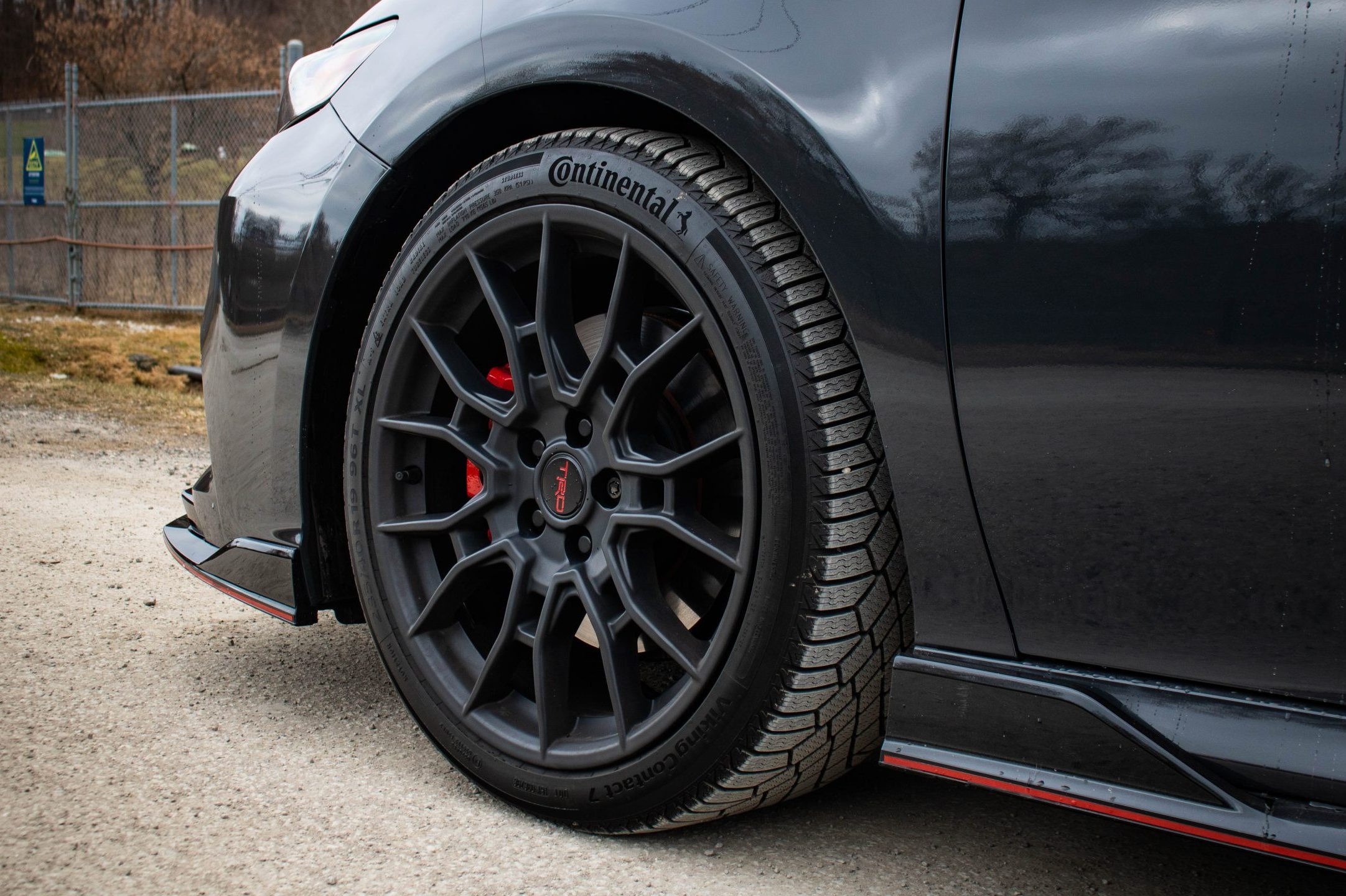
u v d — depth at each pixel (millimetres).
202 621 2492
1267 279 1492
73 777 1884
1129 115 1536
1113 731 1562
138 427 5582
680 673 2152
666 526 1728
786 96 1666
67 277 11000
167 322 10266
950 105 1602
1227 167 1504
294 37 18109
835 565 1656
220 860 1724
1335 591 1492
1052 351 1565
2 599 2541
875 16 1646
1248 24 1503
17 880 1672
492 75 1863
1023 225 1571
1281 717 1516
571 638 1828
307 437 2029
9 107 11398
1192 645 1545
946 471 1617
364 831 1795
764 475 1674
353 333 2043
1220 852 1804
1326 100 1477
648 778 1739
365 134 1979
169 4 17453
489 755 1845
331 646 2395
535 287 1923
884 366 1630
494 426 1873
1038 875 1748
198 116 10516
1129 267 1536
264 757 1965
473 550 1887
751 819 1850
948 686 1633
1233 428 1511
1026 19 1582
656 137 1783
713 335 1704
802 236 1700
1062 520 1579
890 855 1780
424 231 1915
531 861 1748
